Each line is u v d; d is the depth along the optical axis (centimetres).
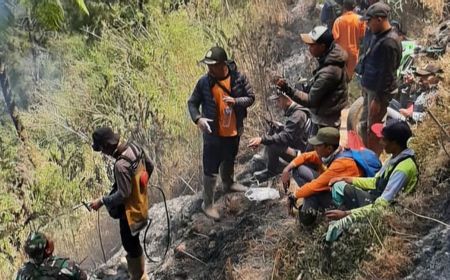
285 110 654
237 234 629
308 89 593
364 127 638
